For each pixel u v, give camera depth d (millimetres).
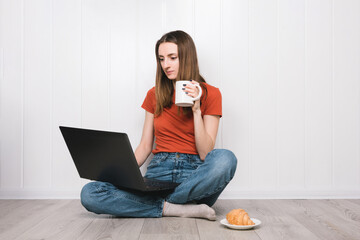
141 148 2041
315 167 2328
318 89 2338
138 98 2293
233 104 2307
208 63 2297
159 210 1671
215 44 2299
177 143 1867
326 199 2285
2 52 2297
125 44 2293
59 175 2299
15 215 1778
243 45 2309
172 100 1908
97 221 1627
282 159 2316
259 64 2314
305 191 2307
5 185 2291
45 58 2301
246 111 2309
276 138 2318
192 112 1874
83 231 1449
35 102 2299
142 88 2293
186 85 1669
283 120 2322
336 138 2338
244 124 2309
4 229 1493
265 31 2318
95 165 1675
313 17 2336
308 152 2326
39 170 2297
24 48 2297
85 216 1742
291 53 2326
